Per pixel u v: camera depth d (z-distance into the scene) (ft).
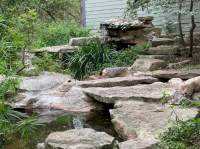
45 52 23.82
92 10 33.24
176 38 23.59
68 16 53.52
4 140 12.19
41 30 32.81
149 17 25.26
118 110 13.16
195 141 9.73
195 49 22.03
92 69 22.12
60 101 16.49
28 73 19.60
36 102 16.71
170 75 18.10
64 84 17.62
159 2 21.20
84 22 33.88
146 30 24.88
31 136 12.46
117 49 25.11
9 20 25.04
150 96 14.25
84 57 22.34
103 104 15.53
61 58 23.94
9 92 16.51
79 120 14.35
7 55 16.55
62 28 33.40
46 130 13.07
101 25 25.98
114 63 22.31
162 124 11.35
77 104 16.02
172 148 9.42
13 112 14.96
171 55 21.77
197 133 9.92
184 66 19.99
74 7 52.42
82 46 23.38
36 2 41.32
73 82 17.81
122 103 13.94
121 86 16.84
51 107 16.34
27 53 23.17
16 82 15.16
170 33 25.98
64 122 14.12
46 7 46.03
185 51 21.80
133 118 12.16
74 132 11.08
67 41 30.37
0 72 14.69
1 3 34.35
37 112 16.11
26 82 17.98
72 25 36.01
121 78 17.81
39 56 23.77
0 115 13.23
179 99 13.67
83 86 17.13
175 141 9.77
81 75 21.77
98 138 10.43
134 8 22.99
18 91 17.21
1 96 14.44
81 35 31.58
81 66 22.03
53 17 47.09
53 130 13.03
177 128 10.15
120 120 12.12
